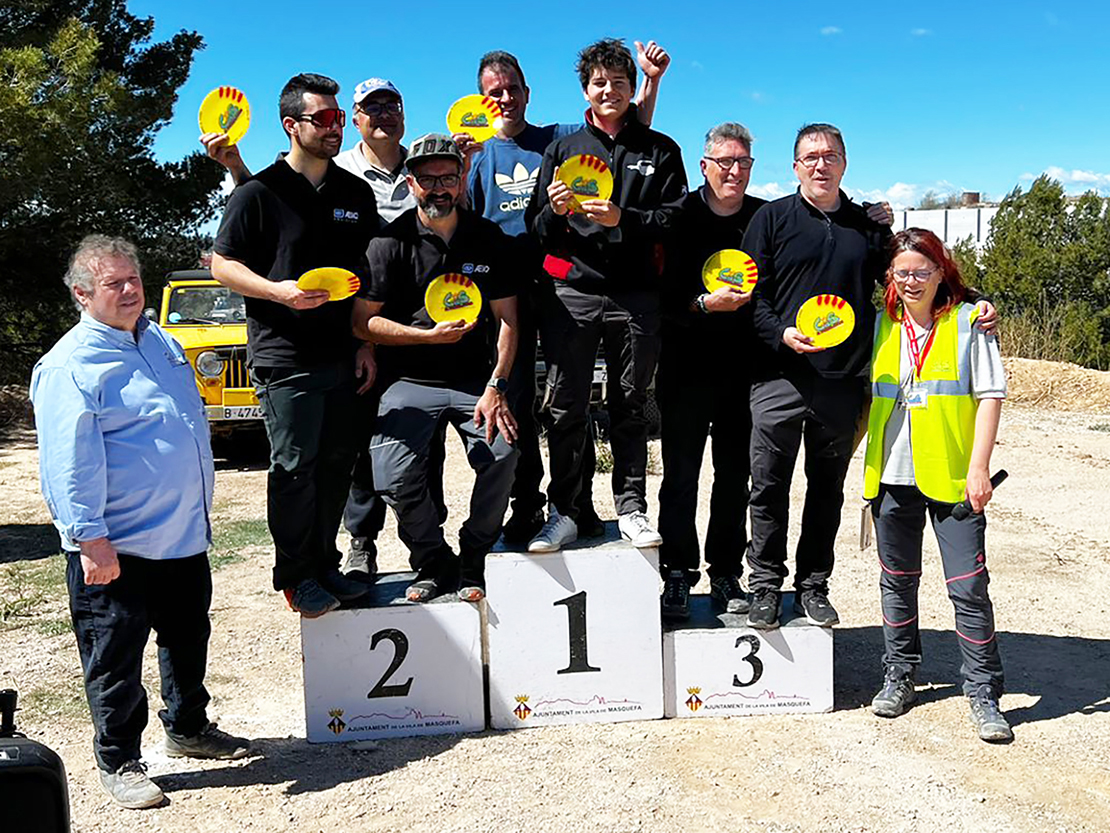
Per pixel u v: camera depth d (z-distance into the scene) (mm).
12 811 1791
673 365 4266
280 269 3779
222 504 8961
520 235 4395
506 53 4703
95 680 3506
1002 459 10617
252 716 4410
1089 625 5523
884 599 4270
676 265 4242
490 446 3980
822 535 4270
